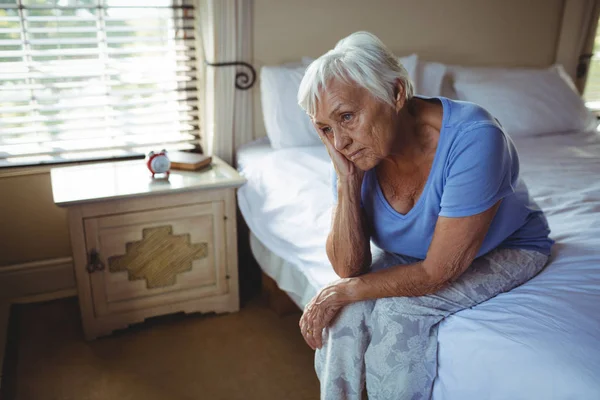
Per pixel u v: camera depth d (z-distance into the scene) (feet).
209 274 7.24
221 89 7.88
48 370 6.26
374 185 4.22
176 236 6.89
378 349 3.95
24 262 7.80
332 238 4.32
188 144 8.39
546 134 8.99
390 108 3.58
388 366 3.90
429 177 3.76
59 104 7.46
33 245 7.79
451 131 3.64
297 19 8.36
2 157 7.32
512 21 10.12
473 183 3.52
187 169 7.34
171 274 7.04
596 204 5.59
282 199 6.48
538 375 3.15
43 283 7.91
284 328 7.16
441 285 3.87
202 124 8.32
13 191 7.47
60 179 6.89
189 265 7.09
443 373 3.78
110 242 6.57
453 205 3.59
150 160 6.87
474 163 3.52
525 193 4.25
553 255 4.46
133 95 7.97
